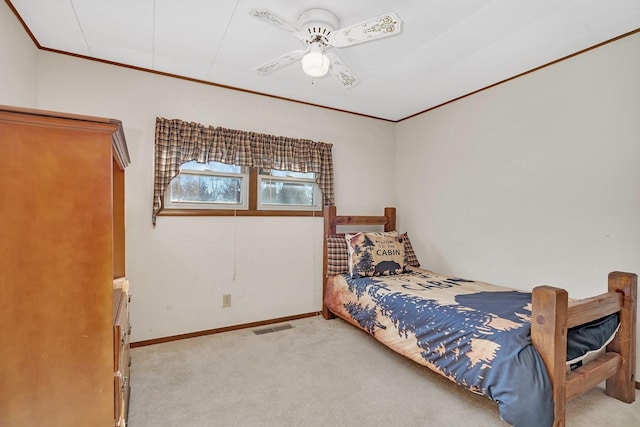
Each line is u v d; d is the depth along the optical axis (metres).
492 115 2.84
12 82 1.79
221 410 1.76
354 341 2.72
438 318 1.98
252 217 3.02
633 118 2.01
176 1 1.71
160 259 2.62
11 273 0.93
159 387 1.98
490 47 2.20
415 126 3.66
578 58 2.26
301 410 1.77
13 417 0.94
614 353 1.87
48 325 0.98
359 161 3.66
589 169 2.21
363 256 3.02
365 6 1.74
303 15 1.77
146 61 2.41
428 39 2.09
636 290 1.87
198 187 2.81
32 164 0.95
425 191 3.53
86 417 1.03
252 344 2.63
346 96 3.11
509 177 2.70
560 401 1.47
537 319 1.51
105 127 1.03
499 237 2.78
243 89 2.93
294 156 3.16
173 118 2.65
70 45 2.19
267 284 3.11
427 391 1.97
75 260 1.00
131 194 2.51
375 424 1.66
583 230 2.24
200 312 2.79
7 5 1.71
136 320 2.54
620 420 1.69
